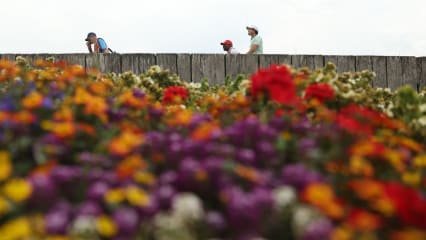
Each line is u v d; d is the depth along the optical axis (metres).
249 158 2.07
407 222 1.78
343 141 2.40
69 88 3.58
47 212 1.79
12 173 2.11
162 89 5.20
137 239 1.66
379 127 3.08
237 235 1.67
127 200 1.79
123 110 2.99
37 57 7.22
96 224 1.61
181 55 7.59
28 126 2.45
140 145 2.22
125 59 7.43
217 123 2.80
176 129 2.64
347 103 3.60
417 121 3.22
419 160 2.41
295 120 2.74
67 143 2.29
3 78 4.04
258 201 1.70
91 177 1.94
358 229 1.71
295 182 1.88
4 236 1.60
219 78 7.71
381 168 2.29
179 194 1.84
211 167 1.85
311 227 1.55
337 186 2.02
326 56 7.94
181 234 1.59
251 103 3.21
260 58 7.82
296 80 3.70
